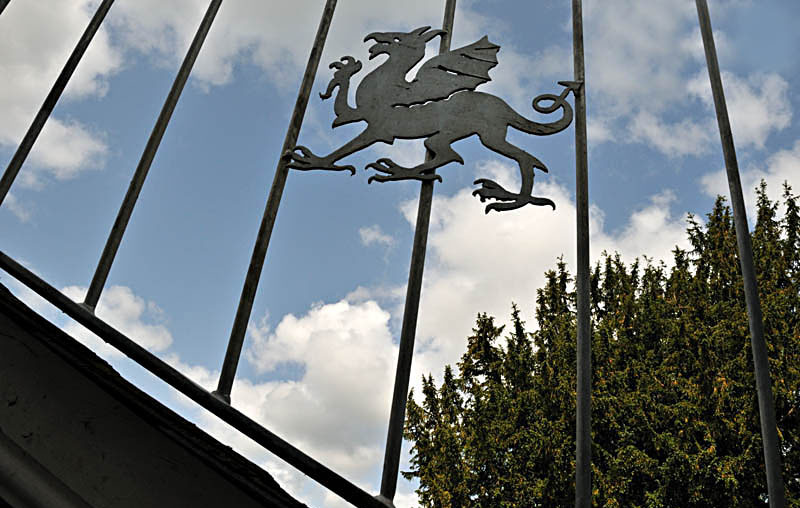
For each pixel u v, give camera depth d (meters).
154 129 1.32
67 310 1.04
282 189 1.43
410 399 7.60
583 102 1.63
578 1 1.75
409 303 1.27
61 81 1.35
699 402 7.22
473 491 7.08
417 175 1.53
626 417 7.28
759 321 1.24
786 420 6.82
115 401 0.92
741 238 1.34
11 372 0.93
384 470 1.08
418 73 1.76
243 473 0.89
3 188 1.26
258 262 1.29
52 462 0.87
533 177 1.64
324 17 1.61
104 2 1.44
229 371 1.14
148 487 0.87
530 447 7.03
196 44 1.44
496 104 1.71
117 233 1.19
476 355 8.17
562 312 8.48
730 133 1.47
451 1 1.90
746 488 6.65
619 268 9.08
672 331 7.88
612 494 6.95
